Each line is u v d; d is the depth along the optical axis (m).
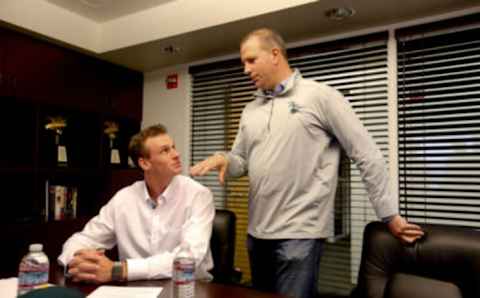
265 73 1.53
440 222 2.01
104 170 2.99
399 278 1.25
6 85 2.31
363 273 1.33
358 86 2.31
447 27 2.00
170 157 1.49
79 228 2.70
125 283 1.15
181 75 3.16
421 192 2.07
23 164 2.52
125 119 3.31
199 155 3.05
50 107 2.71
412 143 2.10
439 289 1.17
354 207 2.29
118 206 1.55
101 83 2.97
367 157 1.41
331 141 1.54
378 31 2.25
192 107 3.10
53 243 2.52
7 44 2.33
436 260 1.21
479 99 1.90
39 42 2.52
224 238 1.61
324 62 2.45
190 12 2.41
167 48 2.73
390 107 2.18
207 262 1.46
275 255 1.47
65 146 2.98
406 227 1.28
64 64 2.69
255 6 2.15
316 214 1.46
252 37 1.54
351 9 2.03
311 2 1.96
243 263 2.68
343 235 2.31
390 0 1.92
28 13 2.36
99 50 2.84
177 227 1.48
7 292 1.06
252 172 1.57
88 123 3.04
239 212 2.76
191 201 1.49
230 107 2.89
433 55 2.05
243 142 1.69
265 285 1.53
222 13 2.28
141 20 2.65
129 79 3.24
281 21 2.22
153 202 1.53
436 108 2.03
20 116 2.62
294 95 1.53
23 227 2.35
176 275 1.01
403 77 2.14
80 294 0.80
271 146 1.50
